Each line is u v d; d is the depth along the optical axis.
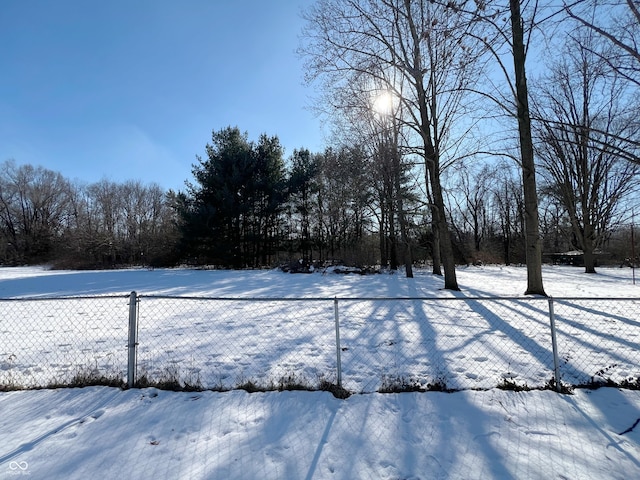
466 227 48.47
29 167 55.53
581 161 23.39
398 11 11.12
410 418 3.49
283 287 14.89
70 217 57.94
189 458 2.90
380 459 2.89
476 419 3.47
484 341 6.13
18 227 54.25
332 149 25.97
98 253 42.41
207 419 3.49
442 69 10.03
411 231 27.48
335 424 3.38
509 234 42.06
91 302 10.90
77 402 3.87
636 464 2.85
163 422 3.45
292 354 5.54
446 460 2.88
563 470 2.77
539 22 3.82
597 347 5.74
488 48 5.59
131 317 4.32
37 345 6.20
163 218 48.09
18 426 3.40
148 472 2.74
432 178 13.12
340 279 18.61
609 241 36.25
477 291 13.04
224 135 32.50
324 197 34.75
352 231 37.50
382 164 18.50
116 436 3.21
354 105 12.31
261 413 3.60
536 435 3.22
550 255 39.66
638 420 3.47
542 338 6.30
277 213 33.53
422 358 5.27
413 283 16.06
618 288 14.10
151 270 29.34
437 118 13.26
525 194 11.32
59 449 3.03
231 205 29.16
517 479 2.67
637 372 4.70
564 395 3.96
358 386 4.29
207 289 14.39
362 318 8.11
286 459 2.88
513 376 4.57
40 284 17.66
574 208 24.66
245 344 6.09
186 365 5.10
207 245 30.69
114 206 54.69
